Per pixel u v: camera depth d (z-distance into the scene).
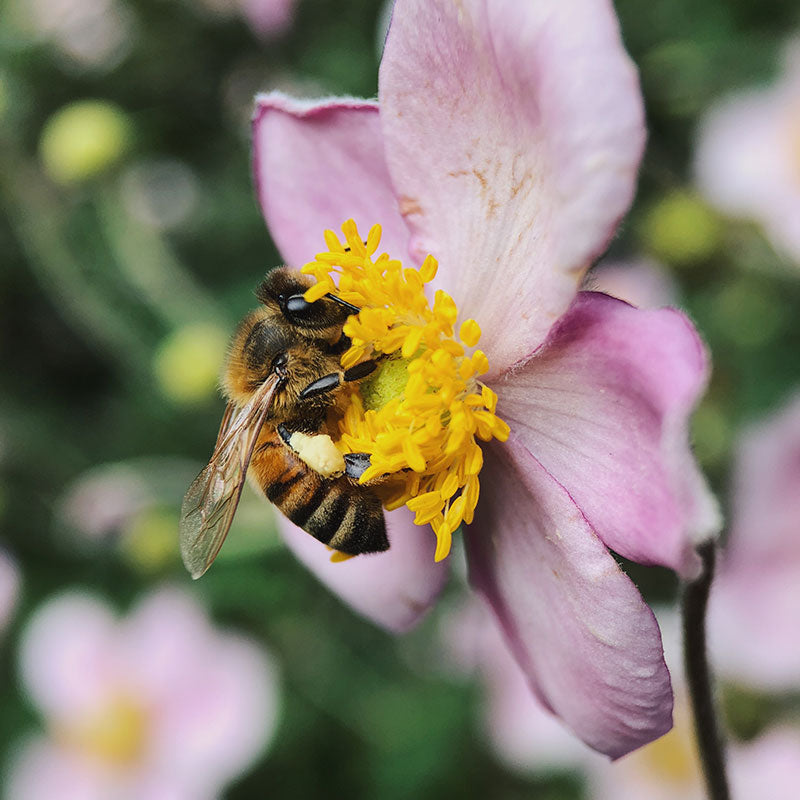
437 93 0.13
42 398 0.26
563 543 0.12
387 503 0.13
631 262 0.20
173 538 0.21
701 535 0.12
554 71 0.12
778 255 0.19
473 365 0.13
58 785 0.19
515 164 0.13
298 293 0.13
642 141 0.12
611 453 0.12
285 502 0.13
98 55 0.27
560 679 0.13
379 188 0.13
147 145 0.27
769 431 0.16
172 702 0.19
